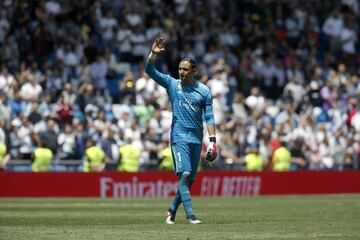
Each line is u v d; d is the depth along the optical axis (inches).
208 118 1325.0
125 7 3216.0
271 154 2844.5
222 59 3107.8
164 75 1327.5
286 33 3528.5
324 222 1382.9
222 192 2632.9
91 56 3061.0
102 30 3147.1
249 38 3417.8
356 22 3693.4
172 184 2564.0
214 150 1318.9
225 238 1069.8
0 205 1950.1
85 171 2503.7
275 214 1614.2
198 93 1316.4
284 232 1177.4
